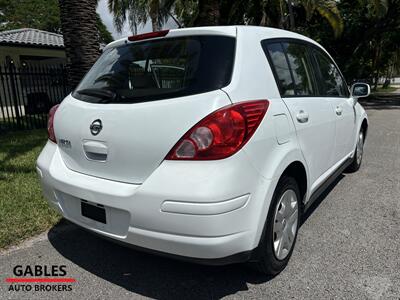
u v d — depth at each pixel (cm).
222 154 204
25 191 434
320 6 1528
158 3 1762
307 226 353
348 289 252
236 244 212
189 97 217
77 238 336
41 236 339
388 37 2603
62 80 1013
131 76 255
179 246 207
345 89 448
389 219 367
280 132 245
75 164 263
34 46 1367
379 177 509
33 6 3647
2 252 310
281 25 1734
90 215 247
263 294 249
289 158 252
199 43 246
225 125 206
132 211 217
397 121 1162
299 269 278
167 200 204
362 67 2522
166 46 257
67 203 266
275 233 258
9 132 891
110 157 236
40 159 289
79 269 285
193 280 267
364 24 2131
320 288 254
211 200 198
